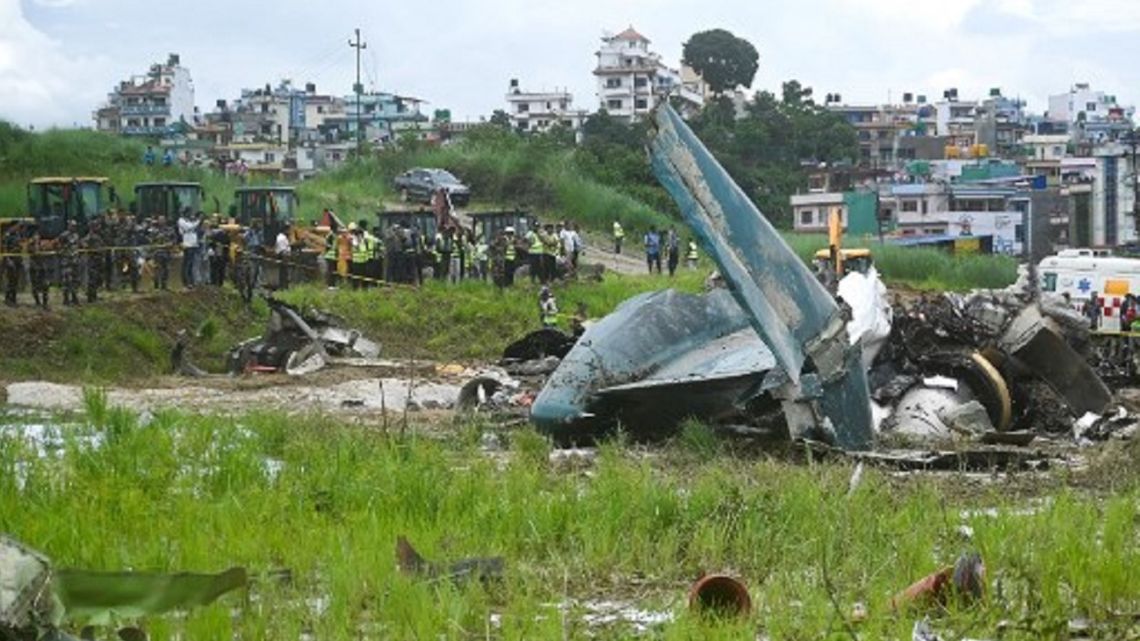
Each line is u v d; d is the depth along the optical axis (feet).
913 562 47.91
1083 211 373.20
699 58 522.47
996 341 91.97
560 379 78.64
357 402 105.19
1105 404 92.53
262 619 39.68
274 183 304.30
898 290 187.83
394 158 341.62
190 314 164.86
